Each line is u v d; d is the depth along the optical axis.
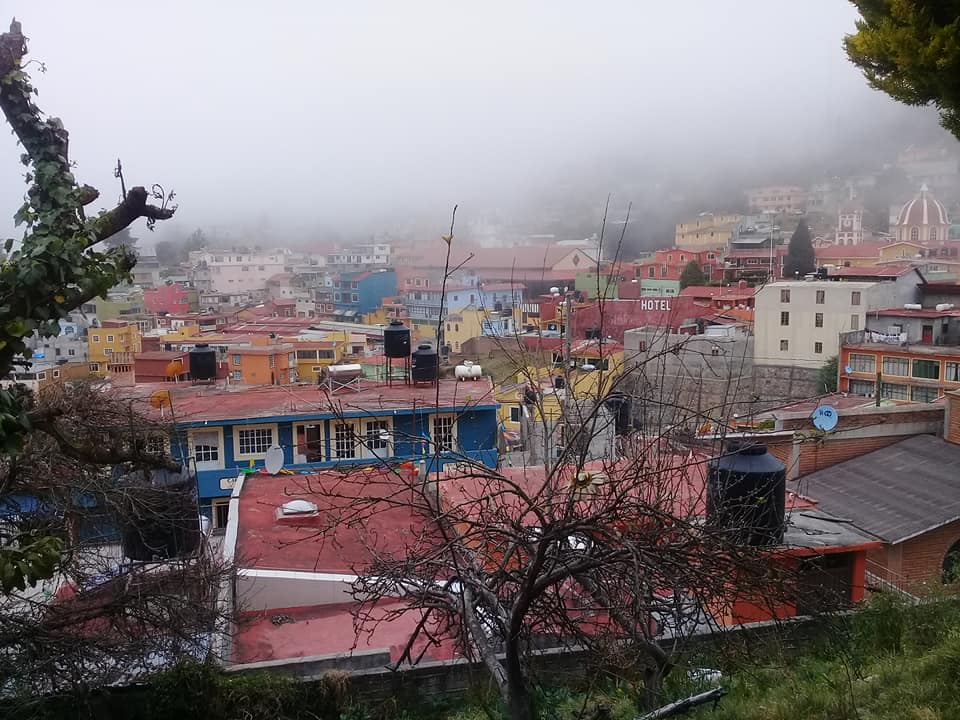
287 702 8.73
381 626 10.34
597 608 6.21
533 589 5.34
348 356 52.62
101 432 9.83
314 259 146.00
